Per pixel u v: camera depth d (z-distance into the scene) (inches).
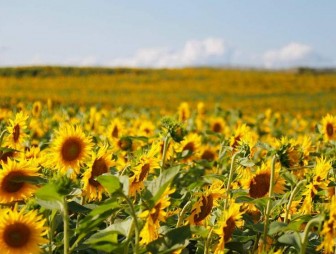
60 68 2965.1
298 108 1688.0
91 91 2124.8
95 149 176.6
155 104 1475.1
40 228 110.1
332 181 157.0
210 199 137.7
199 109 565.3
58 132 155.1
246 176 164.7
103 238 113.9
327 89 2696.9
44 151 188.4
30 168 128.6
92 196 144.0
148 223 115.4
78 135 154.8
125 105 1381.6
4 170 126.9
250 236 142.3
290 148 159.5
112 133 274.5
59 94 1787.6
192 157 262.7
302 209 152.3
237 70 3230.8
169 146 227.8
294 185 154.4
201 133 421.4
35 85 2134.6
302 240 121.8
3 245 107.5
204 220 137.4
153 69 3186.5
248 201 147.2
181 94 2210.9
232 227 128.1
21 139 198.2
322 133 259.4
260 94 2433.6
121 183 109.3
